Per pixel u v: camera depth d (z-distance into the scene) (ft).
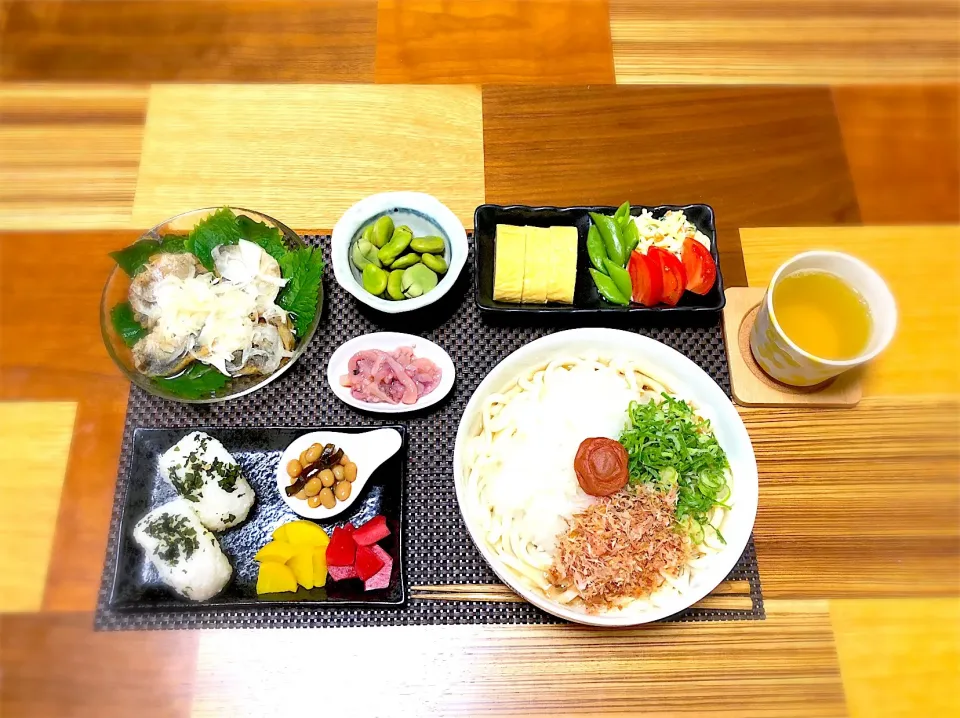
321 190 1.98
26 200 1.98
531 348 1.62
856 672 1.56
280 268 1.80
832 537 1.66
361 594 1.57
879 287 1.64
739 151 2.06
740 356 1.79
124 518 1.64
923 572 1.63
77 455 1.73
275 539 1.60
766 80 2.16
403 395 1.72
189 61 2.14
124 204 1.98
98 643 1.57
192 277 1.76
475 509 1.56
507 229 1.82
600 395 1.64
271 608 1.57
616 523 1.49
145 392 1.78
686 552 1.52
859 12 2.25
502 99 2.10
